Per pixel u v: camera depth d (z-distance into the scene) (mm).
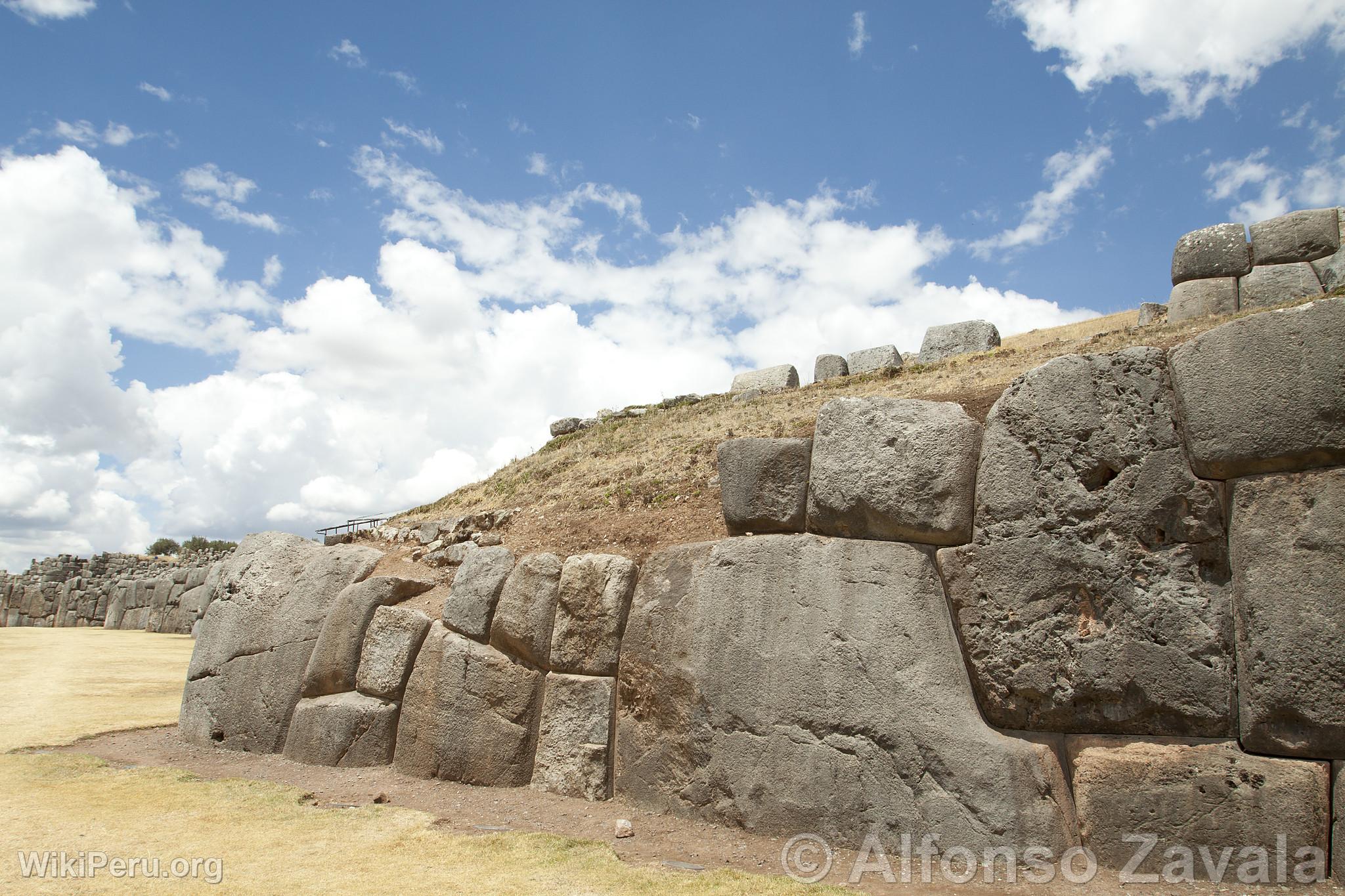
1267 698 4449
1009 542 5305
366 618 8219
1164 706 4812
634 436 14609
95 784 7051
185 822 5996
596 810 6254
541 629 7051
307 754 7930
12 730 9133
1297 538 4445
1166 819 4645
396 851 5344
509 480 14492
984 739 5047
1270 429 4516
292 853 5320
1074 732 5145
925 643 5352
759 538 6188
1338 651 4254
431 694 7473
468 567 7781
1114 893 4449
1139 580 4953
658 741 6316
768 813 5578
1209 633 4758
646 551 7719
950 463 5512
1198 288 13281
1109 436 5113
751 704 5820
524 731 6941
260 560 9266
